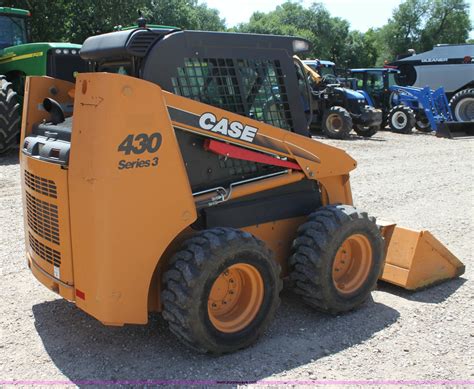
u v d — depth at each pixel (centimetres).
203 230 369
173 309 347
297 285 424
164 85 368
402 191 934
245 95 411
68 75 1158
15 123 1073
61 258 362
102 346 391
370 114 1727
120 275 336
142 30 364
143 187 336
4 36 1268
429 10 6209
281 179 424
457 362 380
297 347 392
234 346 373
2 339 399
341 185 479
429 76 2323
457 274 536
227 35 399
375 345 402
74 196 338
